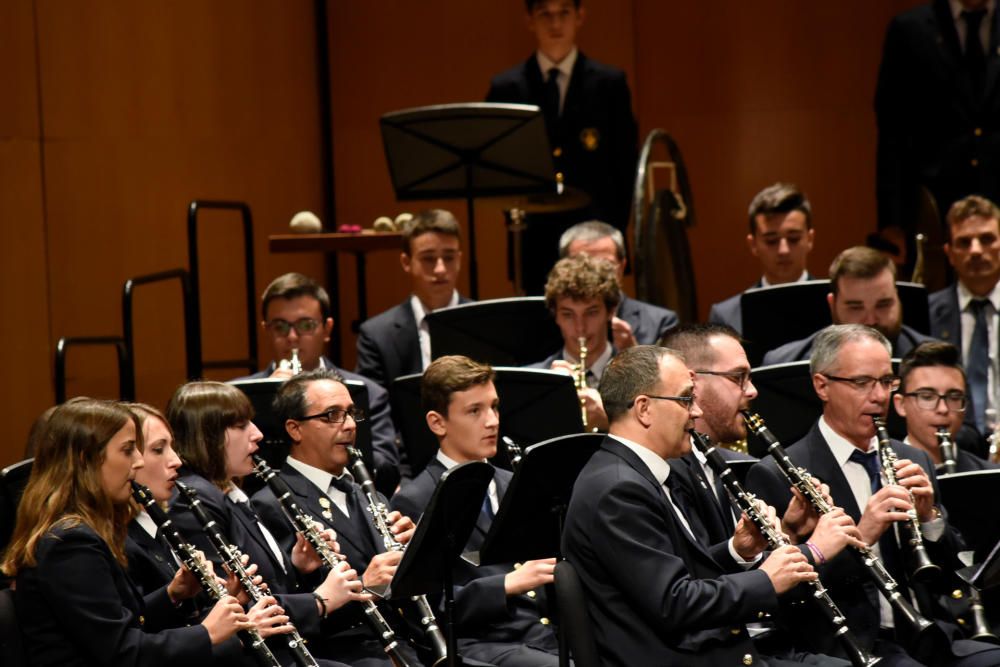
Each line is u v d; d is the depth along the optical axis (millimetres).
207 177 30625
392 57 33906
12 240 27297
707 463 15609
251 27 31797
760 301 20859
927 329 20812
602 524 13031
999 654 13883
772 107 33594
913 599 14773
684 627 12672
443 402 16031
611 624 13102
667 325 22250
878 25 33312
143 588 14484
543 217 27672
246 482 18156
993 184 25750
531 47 33719
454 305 22781
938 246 25531
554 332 20609
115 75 28844
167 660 12758
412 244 22672
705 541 14422
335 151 34062
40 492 13148
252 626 13227
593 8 33750
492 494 16172
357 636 15516
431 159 23469
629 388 13727
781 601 14062
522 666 14297
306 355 20891
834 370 15141
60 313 27922
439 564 13352
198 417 15797
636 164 27672
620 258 22844
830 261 33562
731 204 33750
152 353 29234
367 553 15930
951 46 25938
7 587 15852
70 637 12828
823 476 15141
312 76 33688
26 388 27375
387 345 22453
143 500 13516
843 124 33438
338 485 16219
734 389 16344
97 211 28484
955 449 17062
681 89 33812
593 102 27375
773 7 33438
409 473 21281
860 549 13609
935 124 26094
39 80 27703
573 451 13594
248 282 26719
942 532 14375
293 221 27266
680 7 33719
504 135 23047
